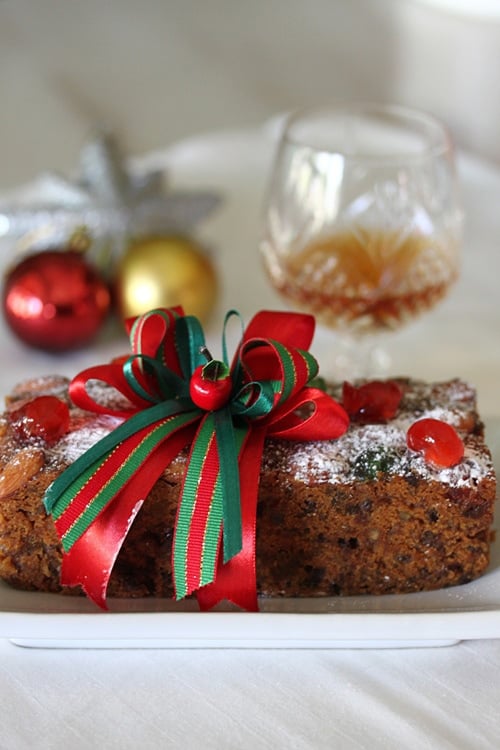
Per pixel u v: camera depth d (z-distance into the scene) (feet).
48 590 1.75
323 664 1.66
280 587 1.76
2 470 1.71
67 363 2.36
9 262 2.56
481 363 2.32
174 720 1.60
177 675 1.65
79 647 1.68
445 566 1.74
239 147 2.98
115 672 1.65
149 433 1.70
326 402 1.70
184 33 4.62
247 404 1.73
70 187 2.46
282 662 1.66
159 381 1.77
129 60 4.31
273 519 1.73
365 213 2.24
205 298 2.37
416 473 1.70
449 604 1.72
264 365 1.76
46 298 2.27
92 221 2.46
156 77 4.18
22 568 1.73
